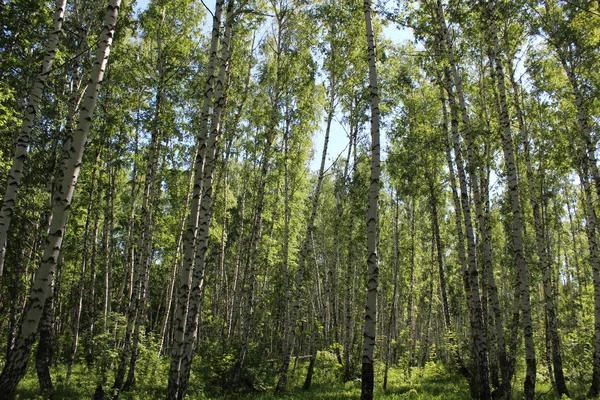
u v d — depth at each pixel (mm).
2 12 11406
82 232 21875
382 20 12211
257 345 17891
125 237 25516
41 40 12312
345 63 15805
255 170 20344
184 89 15102
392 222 25719
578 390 14414
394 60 16797
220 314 28281
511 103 15984
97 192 17703
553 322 14125
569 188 22203
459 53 13164
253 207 21781
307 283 28469
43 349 11625
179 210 18953
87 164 15766
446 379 17016
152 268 31297
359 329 28234
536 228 14555
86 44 13047
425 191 17438
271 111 16000
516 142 16828
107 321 17328
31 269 12648
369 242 8188
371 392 7418
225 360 15109
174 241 21953
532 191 14586
